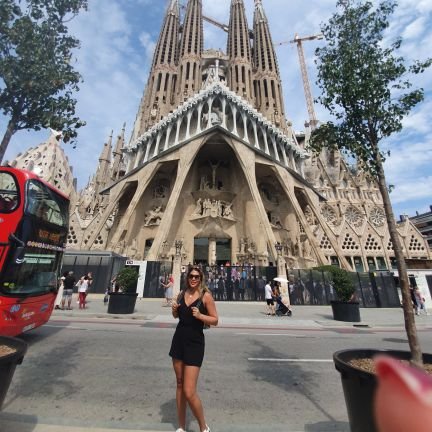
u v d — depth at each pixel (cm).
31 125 720
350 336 1186
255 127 4344
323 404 510
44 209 944
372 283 2709
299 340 1073
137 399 513
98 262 2817
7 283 762
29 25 660
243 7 7975
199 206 4344
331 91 606
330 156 8194
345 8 627
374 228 6575
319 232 6278
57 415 445
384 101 600
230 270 2798
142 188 4144
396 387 97
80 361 727
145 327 1259
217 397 535
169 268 2734
